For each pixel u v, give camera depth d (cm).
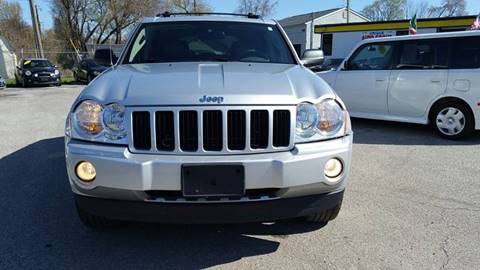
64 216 349
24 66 2123
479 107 618
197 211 248
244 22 423
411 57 687
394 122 810
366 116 758
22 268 269
